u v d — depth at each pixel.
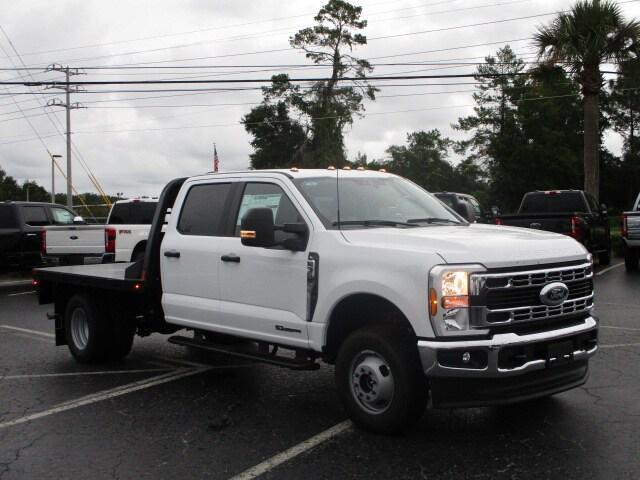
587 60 21.97
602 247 17.38
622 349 7.89
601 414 5.55
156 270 7.32
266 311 5.94
